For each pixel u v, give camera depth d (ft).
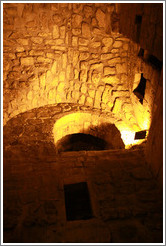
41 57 13.92
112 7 11.81
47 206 8.79
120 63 13.67
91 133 15.60
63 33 13.23
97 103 15.11
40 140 12.41
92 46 13.61
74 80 14.87
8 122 13.80
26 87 14.37
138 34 10.64
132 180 9.78
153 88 11.02
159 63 10.58
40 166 10.66
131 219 8.25
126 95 14.14
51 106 15.25
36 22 12.60
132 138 13.00
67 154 11.57
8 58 13.50
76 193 10.20
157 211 8.48
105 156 11.43
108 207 8.69
